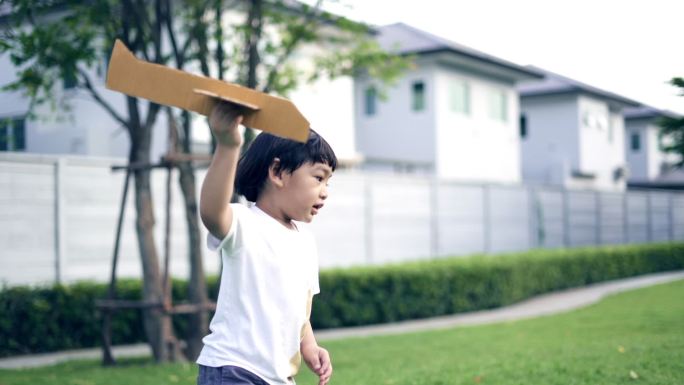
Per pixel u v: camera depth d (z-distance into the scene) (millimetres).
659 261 23844
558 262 18234
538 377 5422
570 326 10297
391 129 24984
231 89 1777
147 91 1745
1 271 9672
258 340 2236
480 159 26062
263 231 2277
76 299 9617
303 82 9898
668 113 39688
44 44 7121
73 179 10484
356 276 12430
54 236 10273
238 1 8695
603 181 34531
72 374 7090
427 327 12023
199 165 8367
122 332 9930
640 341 7414
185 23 8742
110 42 8062
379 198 16016
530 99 33531
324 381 2582
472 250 19094
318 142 2344
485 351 8078
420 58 24078
